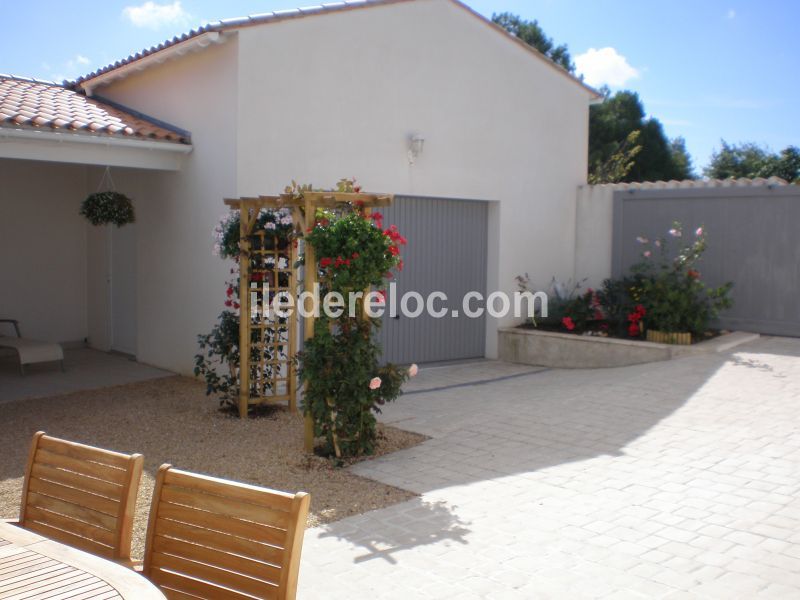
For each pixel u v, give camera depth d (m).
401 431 7.08
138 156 8.89
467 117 11.01
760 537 4.40
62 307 11.75
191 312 9.30
